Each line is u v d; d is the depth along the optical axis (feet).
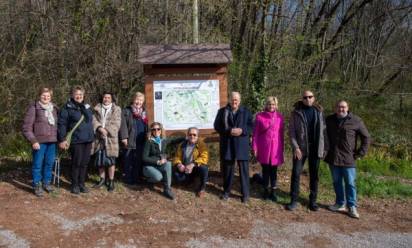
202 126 24.07
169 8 33.47
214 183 24.26
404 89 50.80
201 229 17.90
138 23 31.68
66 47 30.78
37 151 20.80
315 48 33.50
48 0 31.91
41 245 15.64
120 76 30.58
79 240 16.20
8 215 18.21
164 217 19.06
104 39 31.01
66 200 20.48
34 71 31.04
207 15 33.71
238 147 21.45
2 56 31.73
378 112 45.37
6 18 32.55
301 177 26.43
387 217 20.68
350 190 20.49
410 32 52.39
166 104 23.77
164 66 23.68
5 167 25.91
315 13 42.39
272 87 30.60
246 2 31.63
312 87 33.58
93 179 23.84
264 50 30.01
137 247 15.83
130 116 22.90
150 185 23.22
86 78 30.37
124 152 23.35
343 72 48.98
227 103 23.48
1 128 30.76
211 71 24.07
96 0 30.58
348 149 20.44
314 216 20.26
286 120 30.01
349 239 17.57
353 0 45.55
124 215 18.97
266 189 22.13
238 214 19.97
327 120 21.11
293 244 16.80
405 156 37.09
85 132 21.04
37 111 20.75
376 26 55.01
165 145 22.58
